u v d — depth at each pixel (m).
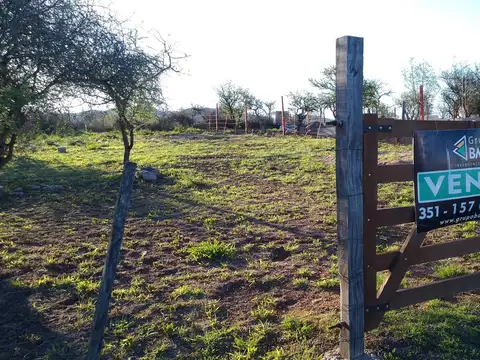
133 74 4.64
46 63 4.18
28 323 4.29
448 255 4.02
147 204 9.12
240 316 4.43
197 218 8.07
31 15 3.99
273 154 15.94
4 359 3.71
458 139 3.88
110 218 8.07
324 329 4.10
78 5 4.34
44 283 5.14
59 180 11.22
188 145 19.44
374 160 3.53
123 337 4.04
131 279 5.34
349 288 3.45
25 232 7.13
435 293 4.01
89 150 17.25
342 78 3.32
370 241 3.62
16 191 9.88
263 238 6.91
